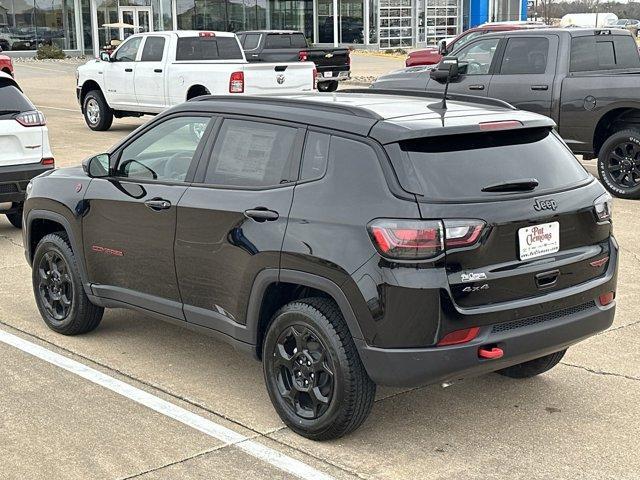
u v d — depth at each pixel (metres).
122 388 5.20
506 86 11.61
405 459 4.29
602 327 4.66
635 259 8.27
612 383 5.31
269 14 47.09
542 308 4.28
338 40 48.81
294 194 4.48
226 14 46.03
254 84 15.29
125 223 5.43
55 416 4.79
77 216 5.77
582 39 11.34
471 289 4.06
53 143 15.87
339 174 4.33
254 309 4.64
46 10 42.69
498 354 4.14
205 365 5.59
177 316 5.21
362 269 4.08
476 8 53.34
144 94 16.81
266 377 4.66
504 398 5.07
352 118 4.45
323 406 4.37
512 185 4.27
